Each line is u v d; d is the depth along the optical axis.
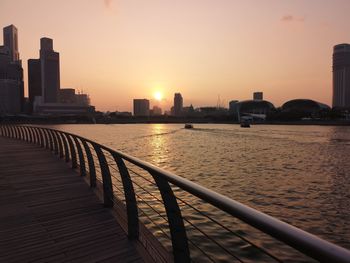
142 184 18.67
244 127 178.62
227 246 10.48
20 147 18.33
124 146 57.69
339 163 35.72
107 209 5.73
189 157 40.59
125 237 4.30
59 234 4.52
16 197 6.75
